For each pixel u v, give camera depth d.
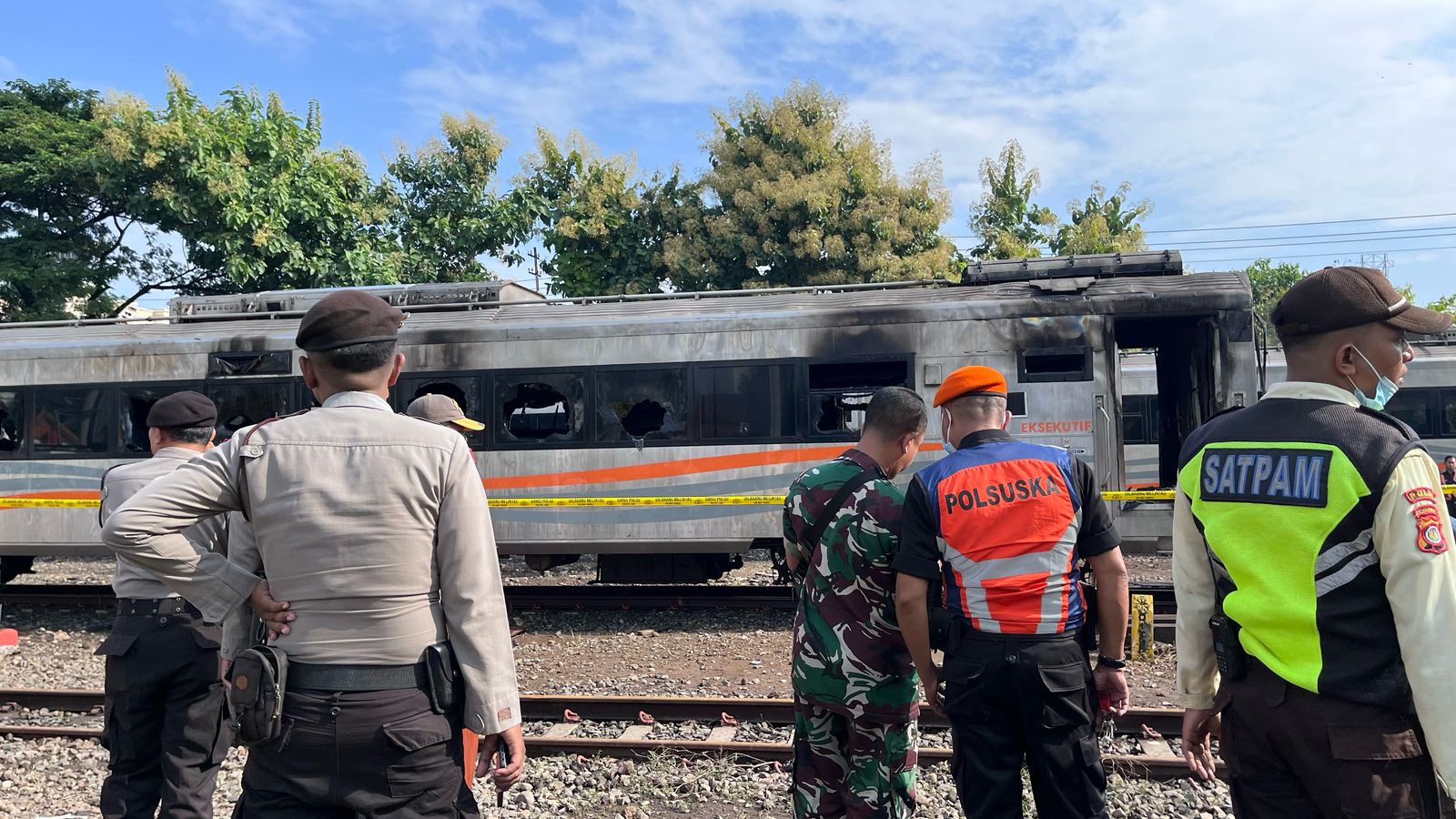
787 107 18.11
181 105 15.87
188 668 3.32
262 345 9.79
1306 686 1.97
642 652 7.78
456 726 2.16
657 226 19.03
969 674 2.70
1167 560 12.44
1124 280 8.93
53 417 10.09
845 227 17.66
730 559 10.03
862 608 3.02
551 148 18.80
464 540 2.14
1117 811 4.21
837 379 9.00
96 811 4.45
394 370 2.34
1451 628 1.85
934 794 4.46
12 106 18.17
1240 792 2.18
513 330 9.48
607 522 9.23
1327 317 2.12
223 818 4.29
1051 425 8.59
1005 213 20.16
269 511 2.08
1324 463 2.01
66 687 6.95
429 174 18.56
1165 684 6.37
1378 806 1.92
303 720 2.03
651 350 9.28
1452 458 12.88
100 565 13.45
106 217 18.25
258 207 15.73
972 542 2.72
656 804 4.48
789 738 5.36
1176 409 10.15
